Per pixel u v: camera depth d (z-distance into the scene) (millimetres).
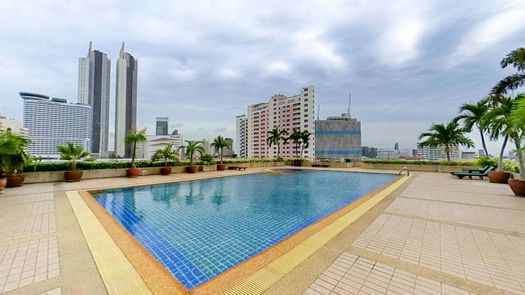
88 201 6672
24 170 10125
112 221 4871
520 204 6273
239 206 7195
